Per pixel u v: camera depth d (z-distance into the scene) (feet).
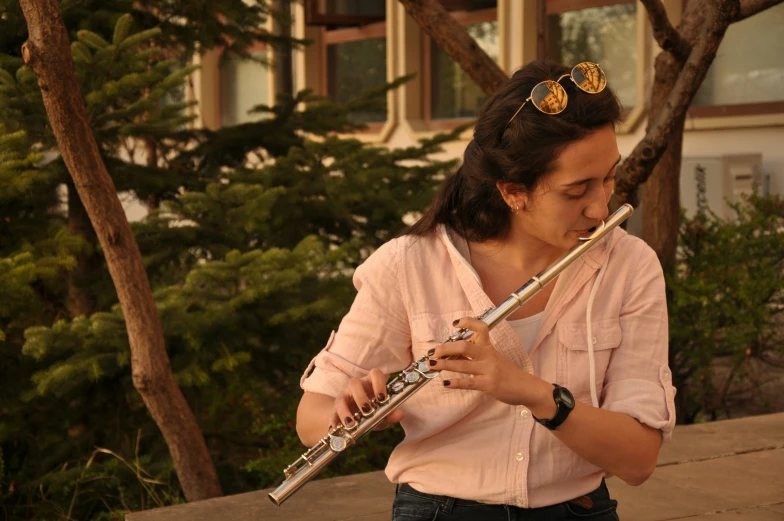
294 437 15.64
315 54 38.55
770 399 19.19
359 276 5.75
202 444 13.79
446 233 5.61
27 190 14.83
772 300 18.60
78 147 12.26
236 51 18.93
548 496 5.42
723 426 14.64
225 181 17.51
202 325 14.05
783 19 24.99
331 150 17.31
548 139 4.99
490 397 5.41
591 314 5.41
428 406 5.49
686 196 25.25
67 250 14.97
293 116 19.17
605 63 29.30
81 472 14.88
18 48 15.64
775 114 24.75
